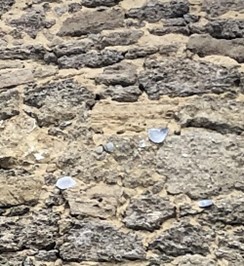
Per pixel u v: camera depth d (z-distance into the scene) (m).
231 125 1.53
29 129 1.58
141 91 1.62
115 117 1.57
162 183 1.45
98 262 1.35
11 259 1.36
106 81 1.65
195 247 1.35
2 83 1.67
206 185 1.43
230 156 1.48
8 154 1.52
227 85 1.61
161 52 1.70
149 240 1.36
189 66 1.66
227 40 1.72
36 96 1.63
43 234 1.38
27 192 1.45
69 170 1.49
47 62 1.73
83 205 1.42
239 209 1.39
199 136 1.52
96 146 1.52
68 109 1.60
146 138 1.52
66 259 1.35
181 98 1.60
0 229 1.40
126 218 1.39
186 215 1.39
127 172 1.47
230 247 1.34
